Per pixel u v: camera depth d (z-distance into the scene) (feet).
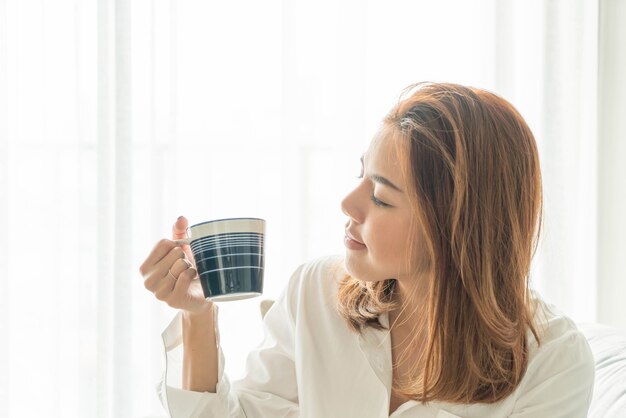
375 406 4.18
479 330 3.88
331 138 7.93
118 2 7.30
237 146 7.79
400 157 3.72
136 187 7.64
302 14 7.86
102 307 7.41
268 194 7.89
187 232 3.85
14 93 7.47
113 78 7.46
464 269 3.79
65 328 7.63
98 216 7.39
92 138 7.53
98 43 7.34
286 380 4.47
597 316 8.53
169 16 7.48
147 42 7.55
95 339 7.55
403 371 4.22
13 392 7.53
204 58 7.71
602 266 8.56
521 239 3.94
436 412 4.03
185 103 7.70
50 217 7.54
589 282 8.55
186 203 7.73
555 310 4.41
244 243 3.46
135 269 7.63
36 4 7.47
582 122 8.57
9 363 7.48
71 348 7.64
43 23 7.44
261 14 7.79
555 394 3.99
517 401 4.02
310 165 7.89
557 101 8.36
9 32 7.43
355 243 3.88
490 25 8.23
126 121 7.38
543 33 8.34
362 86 7.90
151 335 7.54
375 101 8.10
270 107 7.84
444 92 3.90
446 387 3.90
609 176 8.49
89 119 7.52
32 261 7.55
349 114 7.90
